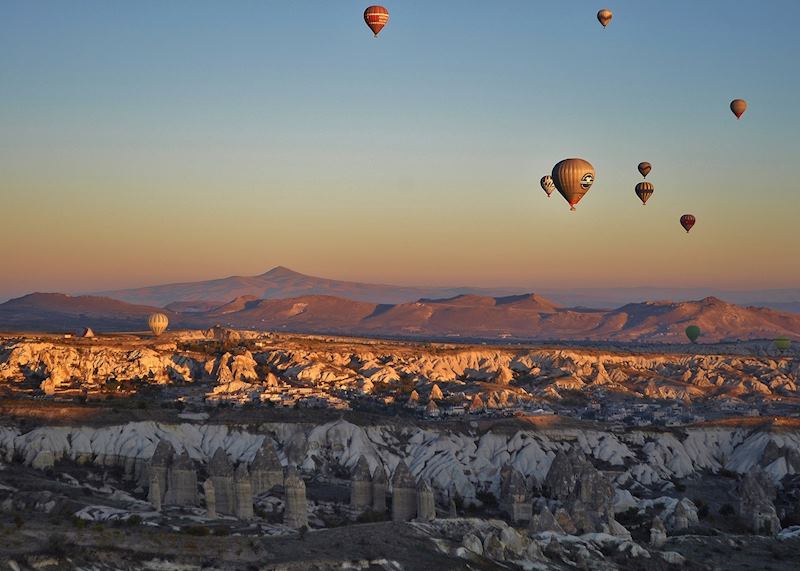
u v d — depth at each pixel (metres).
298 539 150.75
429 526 162.12
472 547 153.12
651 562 167.38
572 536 173.00
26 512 163.38
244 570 135.88
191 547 140.25
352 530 156.12
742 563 175.62
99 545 135.38
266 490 193.62
